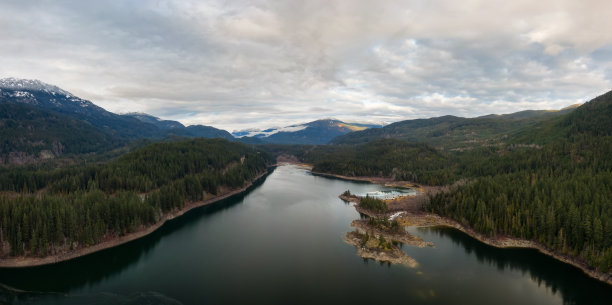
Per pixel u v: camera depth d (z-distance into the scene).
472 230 132.25
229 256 110.81
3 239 104.62
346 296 82.75
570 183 139.12
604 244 95.06
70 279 92.50
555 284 88.81
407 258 106.88
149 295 82.88
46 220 107.81
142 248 118.75
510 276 93.81
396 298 81.81
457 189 170.00
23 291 84.81
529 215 122.19
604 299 80.94
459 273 96.06
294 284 89.62
